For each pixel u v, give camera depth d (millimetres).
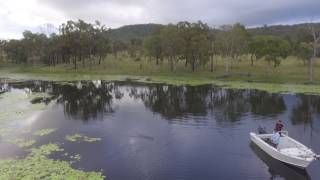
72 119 48531
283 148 32750
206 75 111562
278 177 28594
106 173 28781
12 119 47594
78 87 88500
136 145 36500
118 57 174875
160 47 130500
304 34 111000
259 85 89125
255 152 34344
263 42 121000
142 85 91812
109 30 155250
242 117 50438
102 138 38844
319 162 31719
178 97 70250
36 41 175875
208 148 35594
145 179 27828
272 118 49875
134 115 51844
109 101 65250
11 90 81125
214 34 126250
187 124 46000
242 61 140875
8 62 189125
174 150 35000
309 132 42250
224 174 29062
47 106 59000
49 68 150625
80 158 32062
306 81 93750
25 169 28250
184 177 28359
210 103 62750
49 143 36250
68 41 143750
